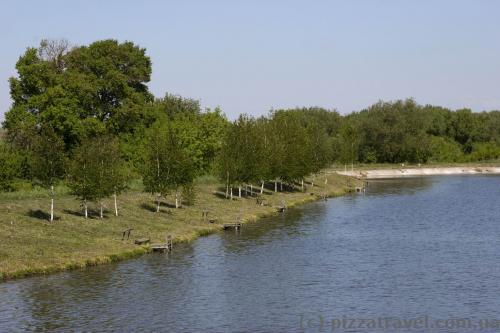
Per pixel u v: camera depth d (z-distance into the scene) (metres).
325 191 113.56
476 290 40.41
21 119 84.00
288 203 93.31
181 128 103.06
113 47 96.62
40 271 44.16
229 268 47.22
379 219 77.12
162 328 32.69
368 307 36.69
